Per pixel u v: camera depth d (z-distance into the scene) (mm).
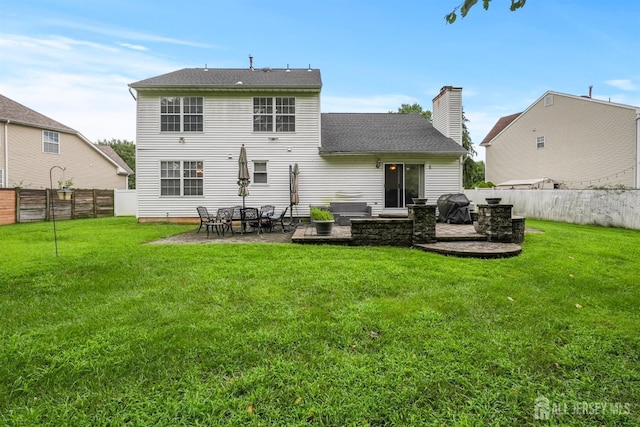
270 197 13047
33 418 1989
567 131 20484
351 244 7520
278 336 2971
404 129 14805
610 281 4660
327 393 2227
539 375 2445
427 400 2178
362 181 13125
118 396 2197
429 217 7238
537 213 14719
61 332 3039
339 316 3406
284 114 13031
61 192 7172
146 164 12766
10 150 17406
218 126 12875
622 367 2537
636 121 17094
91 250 6832
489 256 6051
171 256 6188
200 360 2609
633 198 10695
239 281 4605
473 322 3295
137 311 3541
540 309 3627
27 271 5086
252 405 2121
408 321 3295
